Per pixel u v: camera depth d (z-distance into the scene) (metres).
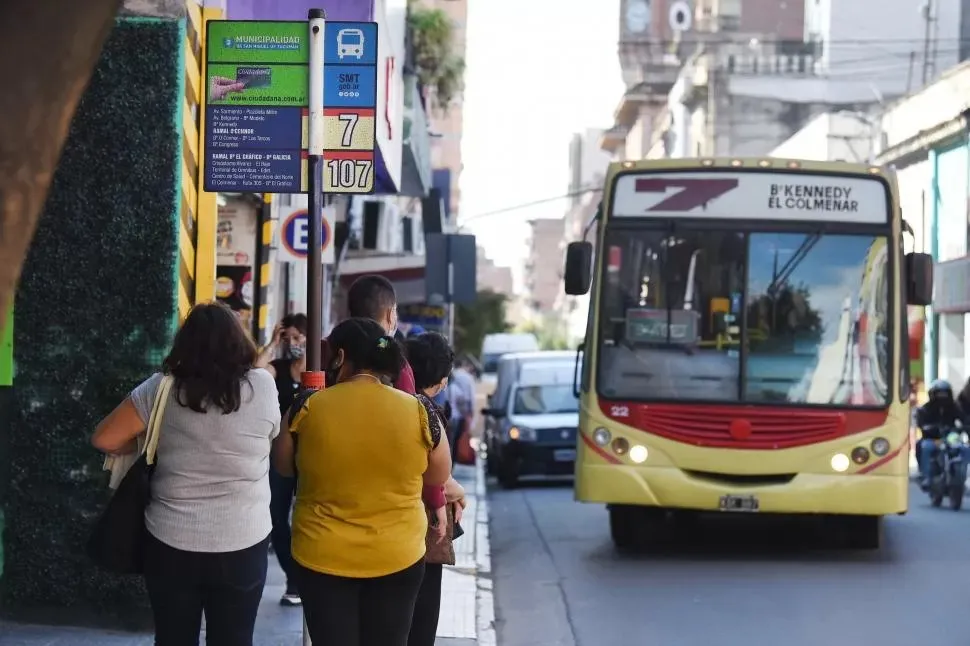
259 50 7.01
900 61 57.78
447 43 26.61
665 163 12.52
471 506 17.36
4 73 2.93
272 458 5.43
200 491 5.18
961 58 56.88
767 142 59.50
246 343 5.27
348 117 6.96
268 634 8.33
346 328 5.34
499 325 66.44
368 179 6.98
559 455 21.38
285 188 7.01
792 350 12.14
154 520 5.21
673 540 13.97
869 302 12.23
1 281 2.96
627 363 12.23
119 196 8.17
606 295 12.40
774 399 12.03
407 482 5.23
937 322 34.97
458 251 22.33
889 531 14.66
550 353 24.61
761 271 12.28
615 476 12.05
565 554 13.14
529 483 22.81
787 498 11.88
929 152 35.31
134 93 8.19
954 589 10.77
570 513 17.09
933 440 17.62
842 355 12.10
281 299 18.48
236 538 5.20
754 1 68.12
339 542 5.13
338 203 23.36
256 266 15.33
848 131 40.75
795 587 10.94
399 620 5.25
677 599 10.49
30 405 8.14
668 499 11.99
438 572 6.09
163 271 8.16
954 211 33.88
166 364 5.25
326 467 5.15
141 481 5.27
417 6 26.12
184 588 5.22
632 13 74.75
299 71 7.01
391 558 5.16
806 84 59.16
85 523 8.14
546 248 159.50
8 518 8.16
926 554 12.77
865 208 12.38
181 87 8.21
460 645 8.71
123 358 8.15
